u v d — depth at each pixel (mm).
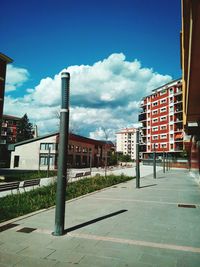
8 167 51250
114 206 9336
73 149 52406
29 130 74375
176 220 7348
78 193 12445
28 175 26703
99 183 17516
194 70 6941
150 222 7059
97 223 6840
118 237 5676
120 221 7109
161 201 10672
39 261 4355
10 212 7930
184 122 16453
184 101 12031
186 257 4598
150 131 72375
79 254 4676
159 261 4414
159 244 5258
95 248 4984
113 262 4352
